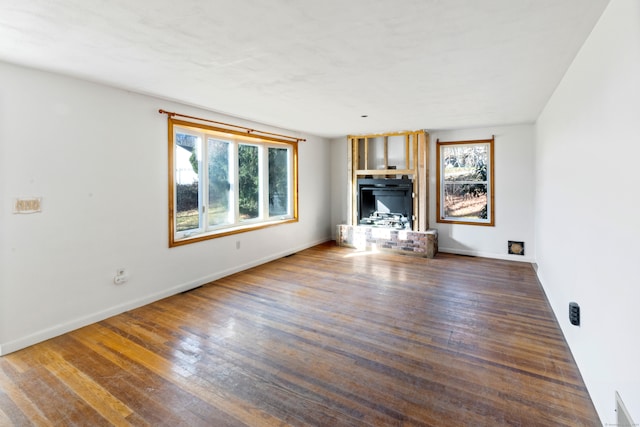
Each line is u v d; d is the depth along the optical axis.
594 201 1.93
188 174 4.25
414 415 1.82
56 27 1.96
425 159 5.73
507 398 1.96
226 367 2.31
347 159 6.66
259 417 1.82
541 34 2.04
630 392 1.41
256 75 2.83
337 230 6.58
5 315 2.53
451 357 2.43
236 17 1.84
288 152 6.00
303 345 2.62
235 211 5.01
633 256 1.39
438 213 5.94
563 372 2.22
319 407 1.89
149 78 2.92
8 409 1.89
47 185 2.74
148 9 1.75
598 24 1.87
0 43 2.17
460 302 3.52
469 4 1.71
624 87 1.50
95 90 3.05
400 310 3.31
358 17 1.84
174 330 2.89
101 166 3.12
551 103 3.41
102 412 1.86
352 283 4.20
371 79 2.93
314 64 2.57
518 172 5.25
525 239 5.25
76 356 2.47
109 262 3.20
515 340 2.67
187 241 3.98
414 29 1.99
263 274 4.64
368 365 2.33
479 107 3.99
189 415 1.83
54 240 2.80
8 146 2.53
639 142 1.34
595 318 1.90
